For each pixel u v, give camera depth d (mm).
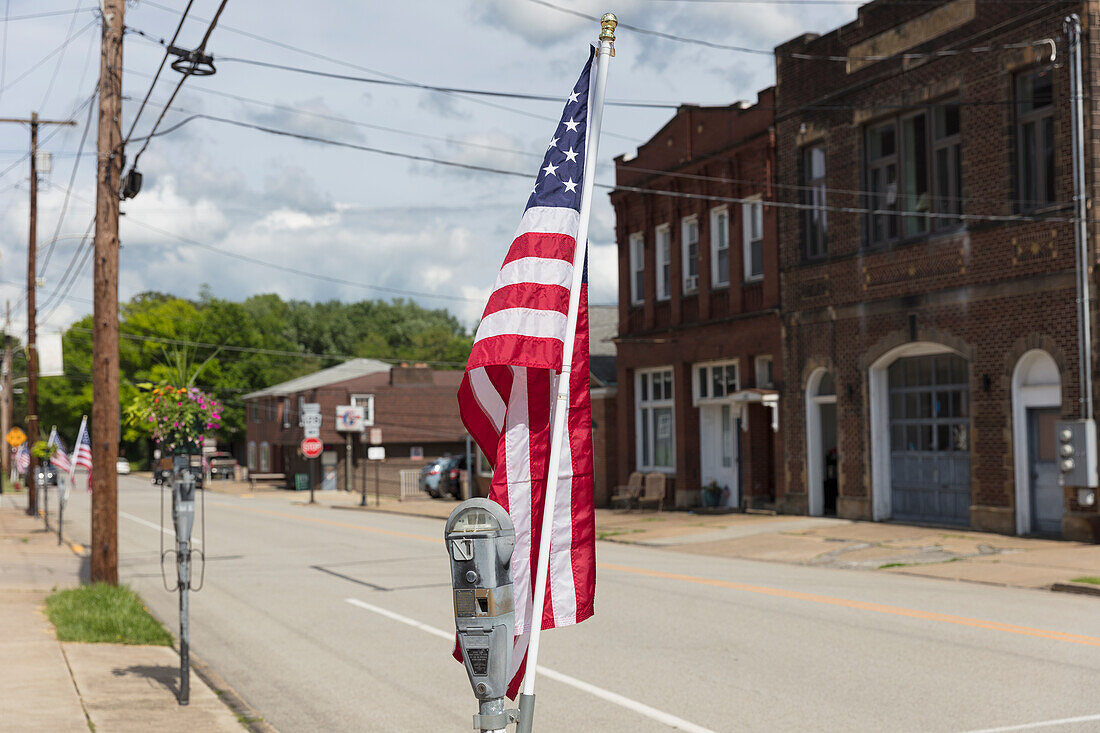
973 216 20016
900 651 9781
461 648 3674
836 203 23609
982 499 20000
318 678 9594
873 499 22594
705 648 10250
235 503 45906
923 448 21859
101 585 14234
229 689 9188
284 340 99688
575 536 4461
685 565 17781
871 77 22562
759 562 18328
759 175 26094
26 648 10508
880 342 22328
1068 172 18172
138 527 30562
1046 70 18609
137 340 84500
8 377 69562
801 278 24594
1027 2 18859
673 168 29234
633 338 30953
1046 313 18609
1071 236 18125
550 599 4375
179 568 8523
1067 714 7398
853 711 7652
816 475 24484
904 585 14656
